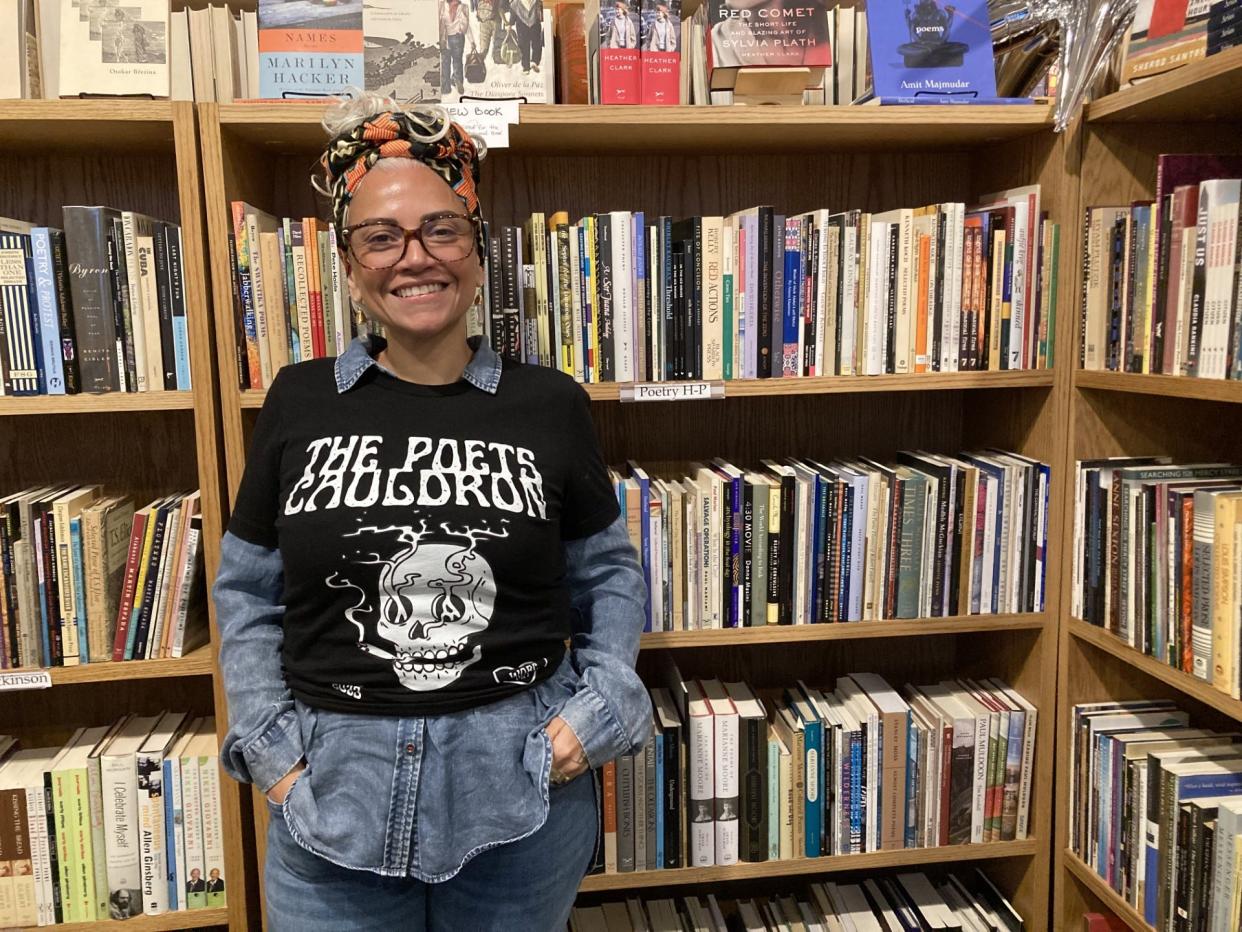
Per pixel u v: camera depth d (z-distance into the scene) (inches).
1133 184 64.4
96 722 74.1
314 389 47.3
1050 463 66.6
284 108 57.2
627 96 60.6
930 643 81.9
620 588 50.7
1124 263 61.3
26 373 58.2
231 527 48.1
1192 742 64.0
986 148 73.0
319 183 69.5
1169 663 58.0
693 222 62.2
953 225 63.9
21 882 62.9
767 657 80.2
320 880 45.0
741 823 68.1
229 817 63.0
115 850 63.2
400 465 44.6
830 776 68.1
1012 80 67.4
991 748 69.2
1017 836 70.3
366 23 59.5
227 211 58.4
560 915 48.4
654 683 78.5
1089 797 67.2
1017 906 73.1
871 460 76.0
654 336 63.3
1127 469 62.3
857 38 67.7
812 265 63.7
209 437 59.3
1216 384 52.3
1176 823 58.3
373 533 43.6
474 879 46.1
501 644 44.9
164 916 63.9
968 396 78.3
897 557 66.3
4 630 60.0
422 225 44.9
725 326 63.7
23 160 67.0
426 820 43.7
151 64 57.5
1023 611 68.2
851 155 74.4
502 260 60.4
